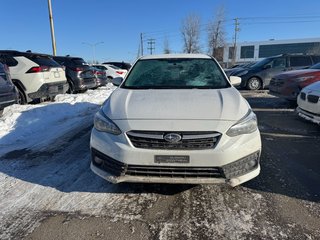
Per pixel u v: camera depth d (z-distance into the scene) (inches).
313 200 117.6
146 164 107.2
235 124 111.1
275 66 511.2
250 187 129.3
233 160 108.0
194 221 103.7
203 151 105.3
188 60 179.6
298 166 153.4
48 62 352.8
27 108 279.1
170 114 112.7
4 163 159.2
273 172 145.2
